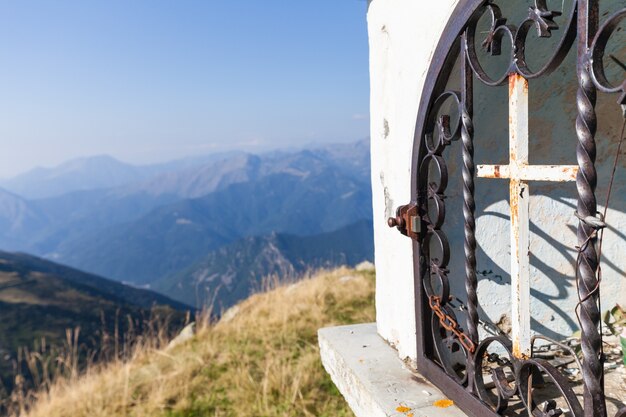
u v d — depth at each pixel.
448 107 1.83
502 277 2.14
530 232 2.12
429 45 1.82
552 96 2.00
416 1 1.90
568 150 2.13
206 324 6.01
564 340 2.18
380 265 2.51
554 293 2.18
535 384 1.88
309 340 4.94
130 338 5.68
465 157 1.55
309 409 3.52
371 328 2.79
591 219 1.04
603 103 2.07
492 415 1.51
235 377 4.11
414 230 1.91
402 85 2.07
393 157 2.22
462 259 2.09
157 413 3.83
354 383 2.19
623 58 1.93
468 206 1.57
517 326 1.46
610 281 2.24
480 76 1.46
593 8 1.02
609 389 1.80
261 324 5.59
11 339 43.75
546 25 1.16
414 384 1.97
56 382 4.71
